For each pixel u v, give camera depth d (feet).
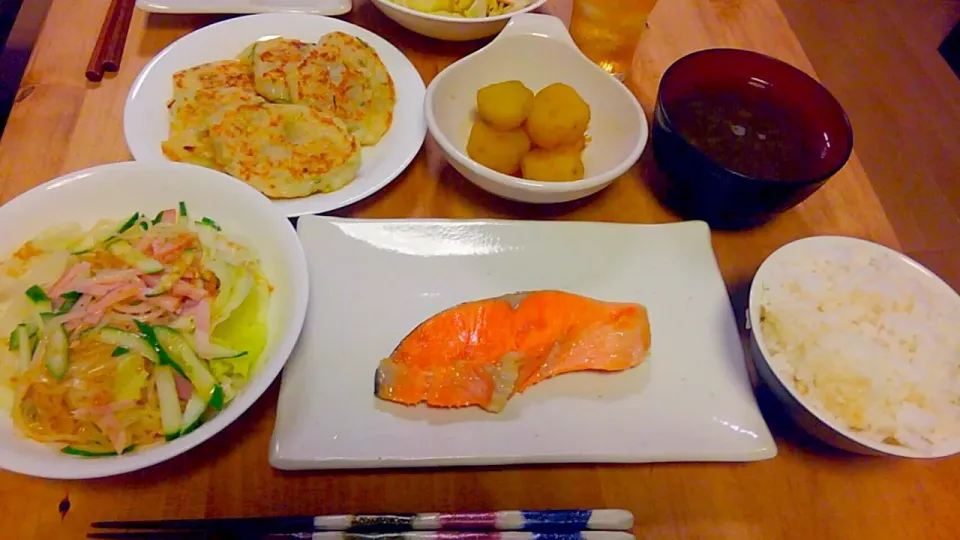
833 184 1.45
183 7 1.49
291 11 1.52
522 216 1.31
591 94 1.40
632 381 1.07
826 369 1.02
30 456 0.82
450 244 1.19
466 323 1.06
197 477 0.95
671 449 1.00
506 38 1.38
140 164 1.10
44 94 1.34
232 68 1.37
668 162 1.23
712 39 1.69
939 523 1.02
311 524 0.90
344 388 1.01
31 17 2.36
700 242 1.25
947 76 2.23
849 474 1.05
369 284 1.13
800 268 1.13
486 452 0.97
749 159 1.25
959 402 1.01
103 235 1.05
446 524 0.92
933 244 1.49
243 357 0.98
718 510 1.00
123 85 1.39
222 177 1.10
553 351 1.07
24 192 1.13
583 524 0.93
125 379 0.90
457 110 1.38
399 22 1.50
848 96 1.97
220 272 1.02
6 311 0.97
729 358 1.12
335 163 1.22
